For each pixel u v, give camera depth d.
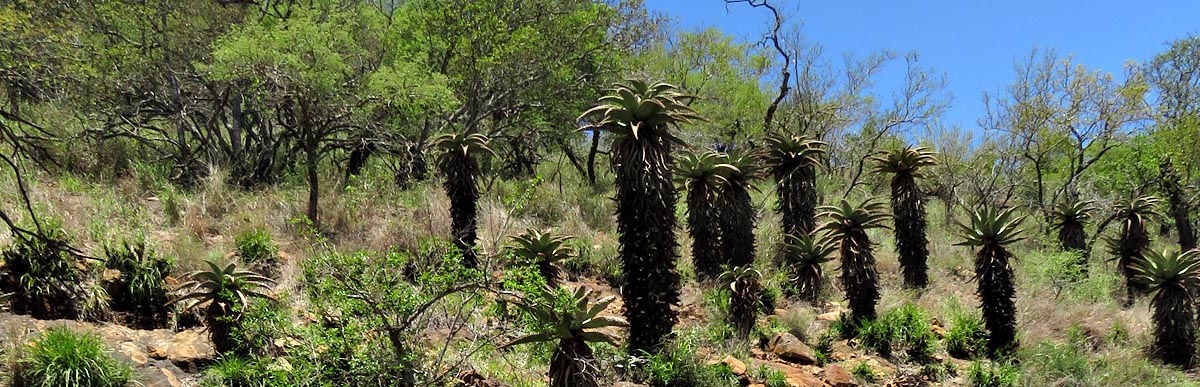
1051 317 11.72
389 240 10.70
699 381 7.90
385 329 6.12
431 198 12.03
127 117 13.72
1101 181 22.83
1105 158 23.08
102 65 12.47
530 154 17.03
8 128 7.11
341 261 6.11
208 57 13.30
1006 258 10.52
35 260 7.19
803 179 12.57
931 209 20.42
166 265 8.15
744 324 9.48
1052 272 14.05
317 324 6.29
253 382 6.22
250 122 14.83
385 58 14.89
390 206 11.95
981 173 21.92
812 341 9.86
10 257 7.23
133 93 13.45
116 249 8.10
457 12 14.59
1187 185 19.44
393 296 6.03
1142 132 20.91
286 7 15.62
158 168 12.92
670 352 8.20
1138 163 20.25
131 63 12.78
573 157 17.97
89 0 12.61
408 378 6.05
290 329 6.69
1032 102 21.11
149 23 13.12
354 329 5.98
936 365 9.66
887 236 15.89
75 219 9.24
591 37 16.02
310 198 11.23
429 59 15.55
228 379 6.26
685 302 10.48
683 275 11.44
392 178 13.20
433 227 11.07
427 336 7.12
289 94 11.95
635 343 8.36
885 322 10.07
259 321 6.47
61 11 12.21
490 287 6.59
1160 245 20.64
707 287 10.77
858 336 10.16
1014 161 21.81
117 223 9.52
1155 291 11.27
